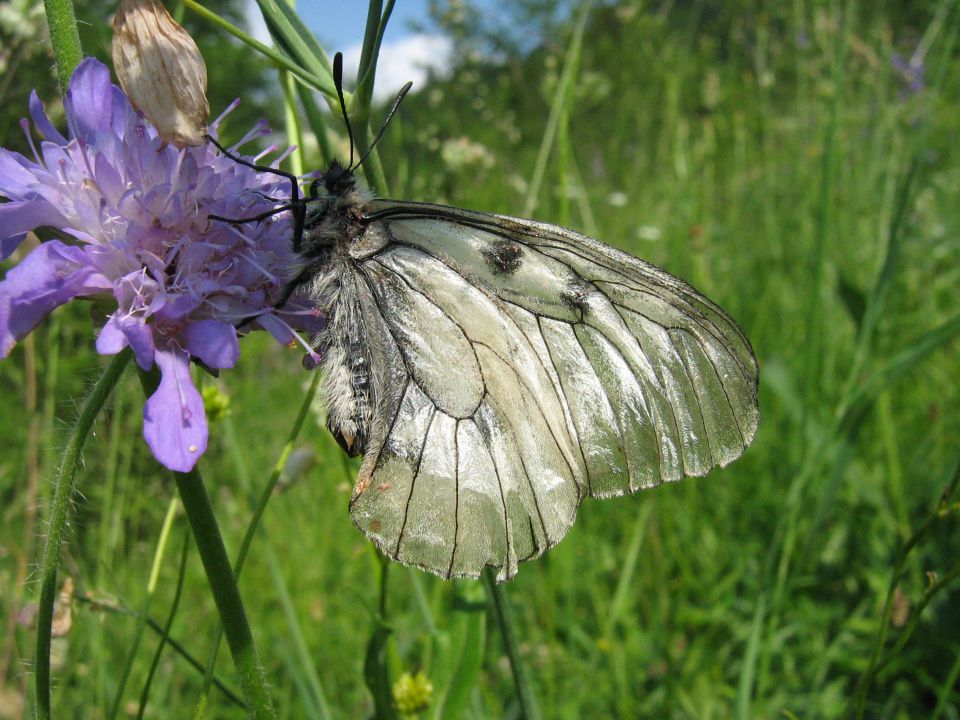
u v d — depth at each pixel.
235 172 0.05
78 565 0.10
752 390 0.07
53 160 0.05
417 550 0.06
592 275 0.07
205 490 0.05
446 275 0.06
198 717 0.05
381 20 0.06
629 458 0.07
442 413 0.06
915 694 0.10
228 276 0.05
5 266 0.09
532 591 0.11
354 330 0.06
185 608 0.12
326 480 0.13
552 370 0.07
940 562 0.10
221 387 0.09
